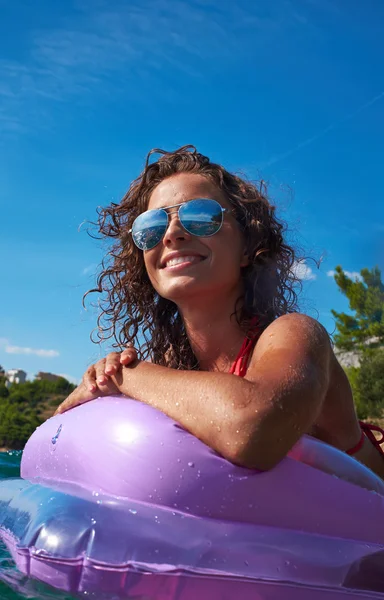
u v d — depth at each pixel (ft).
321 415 6.26
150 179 7.28
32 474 5.94
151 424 4.79
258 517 4.58
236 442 4.47
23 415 145.28
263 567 4.29
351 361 74.18
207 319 6.43
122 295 8.17
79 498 4.76
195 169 6.75
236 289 6.53
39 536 4.55
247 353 6.20
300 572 4.35
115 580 4.16
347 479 5.03
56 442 5.48
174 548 4.25
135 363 5.50
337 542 4.73
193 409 4.69
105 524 4.41
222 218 6.31
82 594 4.22
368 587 4.63
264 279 6.67
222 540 4.34
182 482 4.55
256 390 4.54
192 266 6.17
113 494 4.71
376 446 6.95
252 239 6.63
